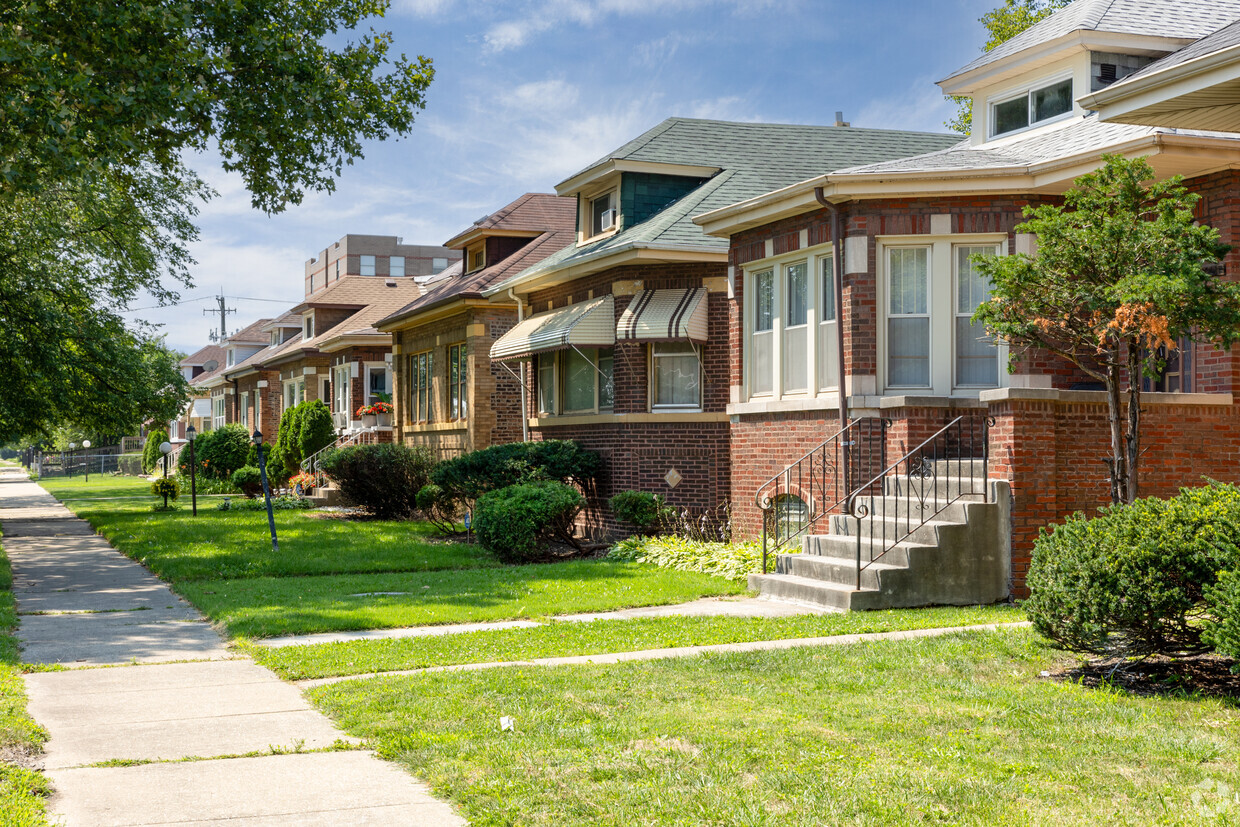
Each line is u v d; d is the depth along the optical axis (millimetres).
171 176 25719
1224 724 6320
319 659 8961
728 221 16219
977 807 4871
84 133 15070
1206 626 7070
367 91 19172
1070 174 12789
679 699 7090
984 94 17109
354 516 27312
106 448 81750
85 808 5113
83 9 15188
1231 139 11562
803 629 9961
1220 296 9203
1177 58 10375
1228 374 12117
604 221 22172
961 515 11516
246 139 17969
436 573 15789
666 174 21219
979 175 13227
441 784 5406
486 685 7594
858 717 6535
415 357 30812
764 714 6625
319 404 35938
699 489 18500
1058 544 7848
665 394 19141
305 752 6137
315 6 19109
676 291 18922
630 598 12375
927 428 13047
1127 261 9344
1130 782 5199
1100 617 7312
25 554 19703
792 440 15414
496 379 25641
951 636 9164
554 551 18625
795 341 15586
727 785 5242
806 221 14922
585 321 19500
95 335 27359
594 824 4781
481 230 28375
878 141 23625
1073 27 15391
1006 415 11539
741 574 14008
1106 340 9742
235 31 17406
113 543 21438
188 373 74938
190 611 12523
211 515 28516
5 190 16203
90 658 9414
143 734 6562
